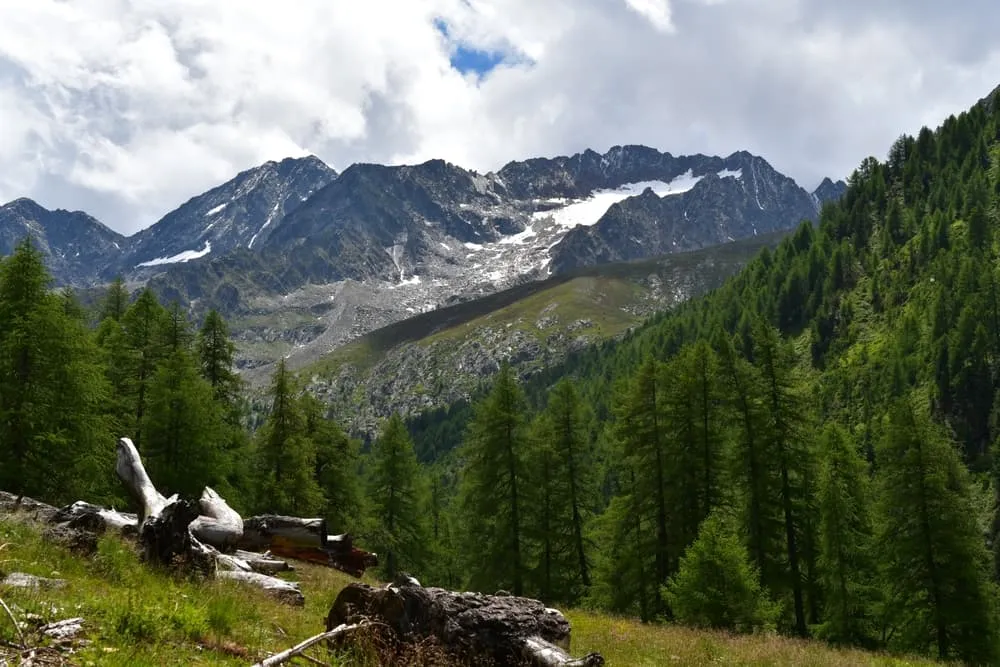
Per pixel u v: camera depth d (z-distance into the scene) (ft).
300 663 25.03
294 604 42.47
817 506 112.68
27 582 27.22
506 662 26.61
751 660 48.98
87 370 87.86
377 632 26.96
